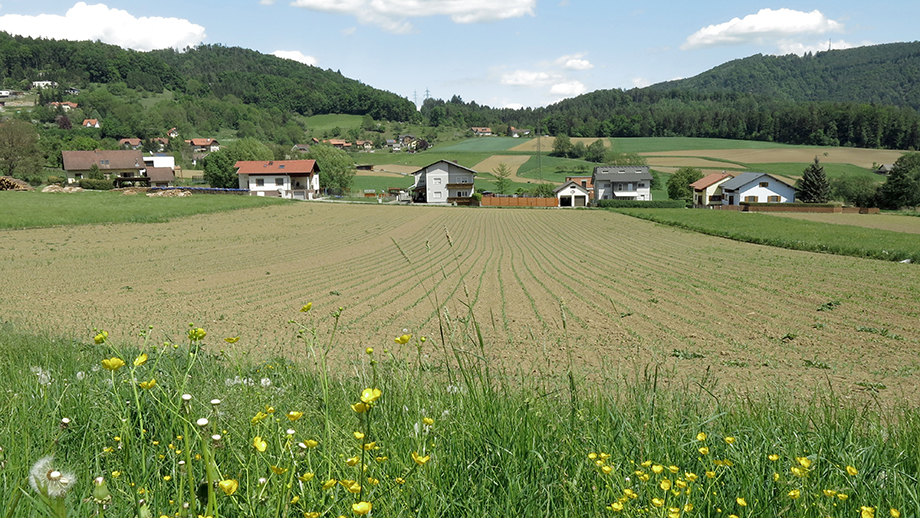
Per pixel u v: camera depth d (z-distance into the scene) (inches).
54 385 146.8
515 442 107.8
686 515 85.0
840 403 279.0
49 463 47.5
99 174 3543.3
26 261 996.6
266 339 447.2
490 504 88.4
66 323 505.0
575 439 113.1
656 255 1127.0
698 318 557.6
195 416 113.8
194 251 1179.3
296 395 155.0
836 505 89.4
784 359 400.8
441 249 1255.5
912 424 144.7
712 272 882.8
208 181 3469.5
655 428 123.0
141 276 852.0
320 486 83.0
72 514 70.9
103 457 99.0
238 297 679.1
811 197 2906.0
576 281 810.2
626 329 505.7
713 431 133.6
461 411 125.1
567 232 1685.5
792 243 1224.8
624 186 3292.3
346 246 1300.4
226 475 85.1
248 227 1689.2
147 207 1923.0
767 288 732.0
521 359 382.3
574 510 83.2
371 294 696.4
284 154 4926.2
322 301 648.4
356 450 97.7
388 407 122.0
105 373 173.2
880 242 1214.9
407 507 79.5
